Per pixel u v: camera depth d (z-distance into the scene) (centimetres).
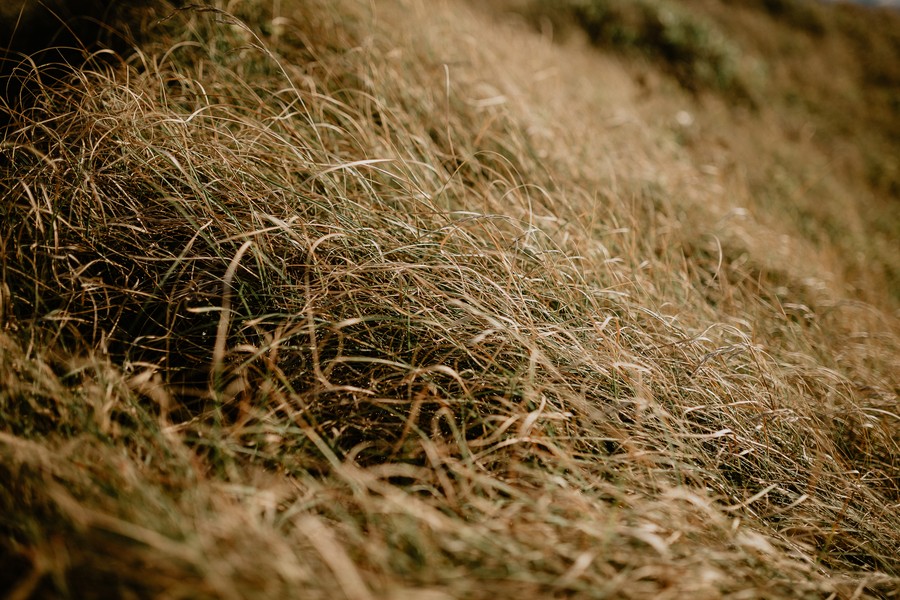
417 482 140
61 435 124
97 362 136
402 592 98
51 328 148
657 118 480
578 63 506
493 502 136
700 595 119
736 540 137
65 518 105
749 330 252
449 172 274
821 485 179
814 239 420
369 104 270
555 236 238
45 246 154
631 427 163
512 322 166
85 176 164
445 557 116
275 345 140
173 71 231
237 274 169
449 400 147
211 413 133
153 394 140
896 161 697
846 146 686
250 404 147
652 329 211
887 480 204
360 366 162
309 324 146
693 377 185
